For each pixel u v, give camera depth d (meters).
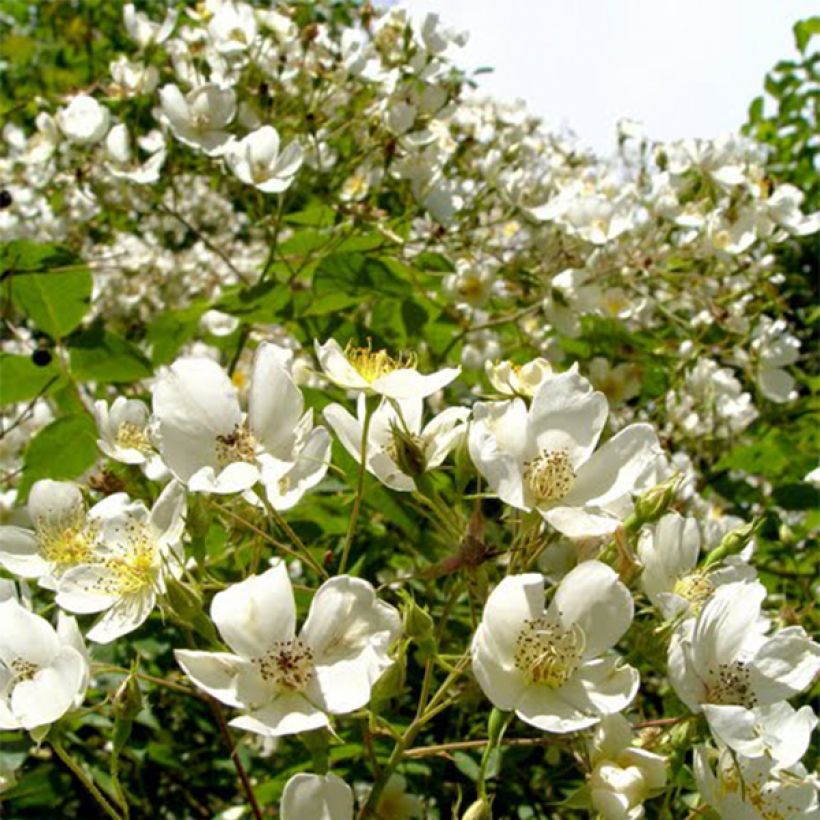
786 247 0.94
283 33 0.63
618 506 0.33
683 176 0.68
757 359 0.67
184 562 0.33
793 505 0.60
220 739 0.50
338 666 0.29
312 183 0.65
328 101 0.64
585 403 0.32
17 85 1.02
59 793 0.48
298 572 0.53
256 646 0.29
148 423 0.39
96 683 0.45
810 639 0.30
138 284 0.85
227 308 0.54
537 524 0.32
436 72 0.63
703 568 0.34
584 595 0.30
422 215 0.69
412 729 0.31
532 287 0.64
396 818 0.38
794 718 0.31
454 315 0.62
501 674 0.29
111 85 0.65
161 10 0.95
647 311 0.70
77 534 0.36
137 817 0.51
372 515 0.52
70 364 0.52
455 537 0.33
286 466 0.31
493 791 0.45
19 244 0.53
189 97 0.56
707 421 0.68
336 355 0.32
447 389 0.62
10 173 0.75
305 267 0.59
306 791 0.28
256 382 0.32
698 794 0.32
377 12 0.64
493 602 0.29
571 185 0.68
